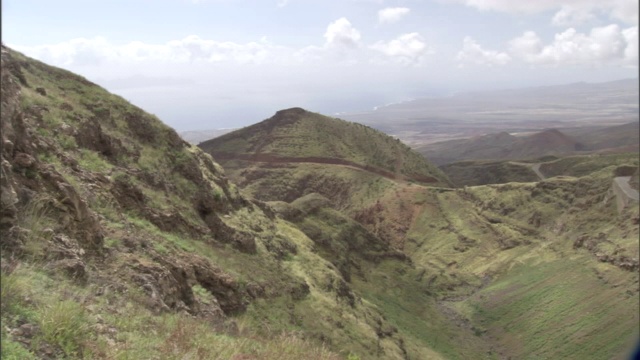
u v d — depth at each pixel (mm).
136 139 35688
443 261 146125
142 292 13086
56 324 7363
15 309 7305
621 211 115938
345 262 96938
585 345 78875
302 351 14625
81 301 8938
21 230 9695
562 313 91000
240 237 38250
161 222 25859
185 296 17672
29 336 6918
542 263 121125
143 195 26734
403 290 105312
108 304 10367
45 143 20000
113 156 29500
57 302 8047
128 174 28547
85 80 38250
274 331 26594
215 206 40844
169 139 38812
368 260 108625
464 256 145875
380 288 98812
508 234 146250
